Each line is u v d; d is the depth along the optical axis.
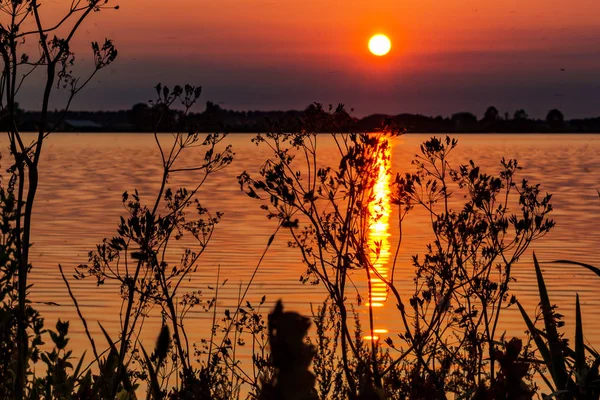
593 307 32.50
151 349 19.95
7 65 9.84
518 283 37.91
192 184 120.88
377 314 28.31
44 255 47.44
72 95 10.05
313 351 2.59
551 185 119.69
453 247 12.89
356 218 12.49
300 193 12.22
